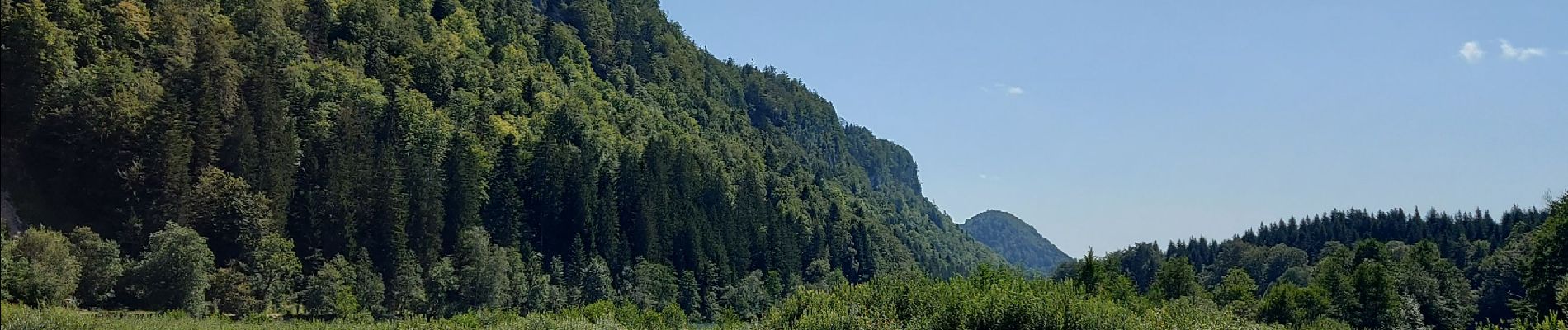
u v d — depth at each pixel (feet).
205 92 284.20
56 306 182.70
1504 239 505.25
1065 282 153.28
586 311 263.08
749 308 419.54
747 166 577.02
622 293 388.57
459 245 345.92
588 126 505.66
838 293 162.50
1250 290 347.97
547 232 417.08
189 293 225.56
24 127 225.97
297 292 273.95
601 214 419.95
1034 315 131.23
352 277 282.97
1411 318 292.20
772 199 577.02
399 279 304.71
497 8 647.15
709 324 390.42
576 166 431.43
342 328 220.23
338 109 364.38
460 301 324.60
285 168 299.38
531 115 501.56
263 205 272.10
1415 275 323.98
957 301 140.15
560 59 626.64
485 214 391.24
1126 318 144.56
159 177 250.16
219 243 262.06
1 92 224.74
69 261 201.57
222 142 279.90
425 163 364.58
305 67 383.24
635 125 582.35
